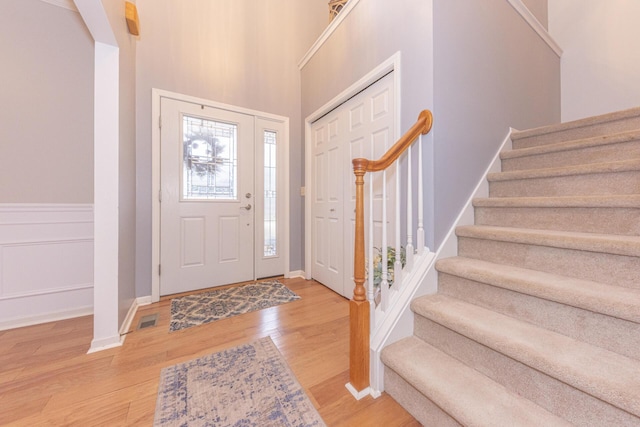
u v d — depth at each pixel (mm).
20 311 1906
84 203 2123
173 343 1626
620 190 1268
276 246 3109
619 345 835
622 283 965
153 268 2355
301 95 3207
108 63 1616
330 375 1320
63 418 1055
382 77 1910
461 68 1609
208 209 2678
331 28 2479
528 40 2195
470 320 1086
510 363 943
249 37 2914
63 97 2057
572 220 1280
